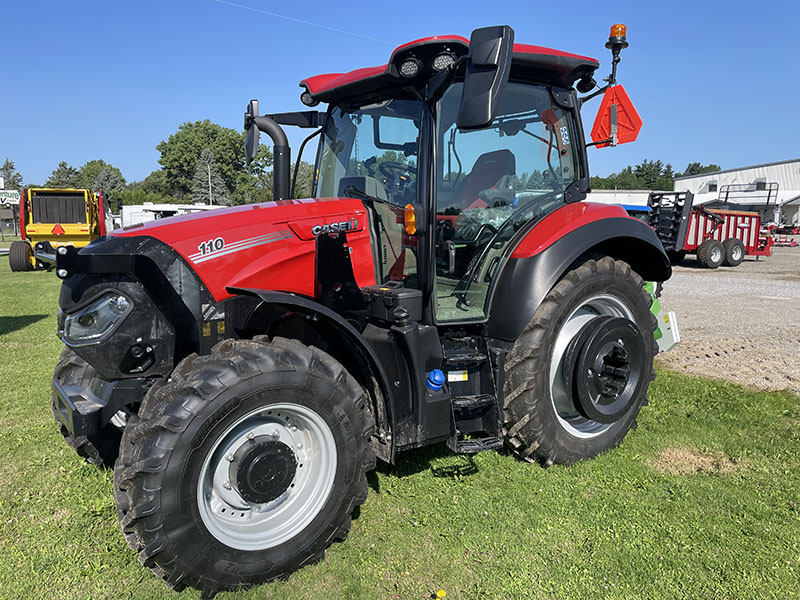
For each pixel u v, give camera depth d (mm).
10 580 2482
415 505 3041
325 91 3316
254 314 2783
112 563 2600
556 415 3439
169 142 75250
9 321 8344
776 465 3512
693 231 15945
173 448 2184
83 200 16078
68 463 3590
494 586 2428
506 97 3346
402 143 3094
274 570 2441
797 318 8500
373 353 2709
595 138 3744
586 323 3457
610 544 2705
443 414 2926
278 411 2482
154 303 2584
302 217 2916
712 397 4691
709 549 2668
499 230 3398
